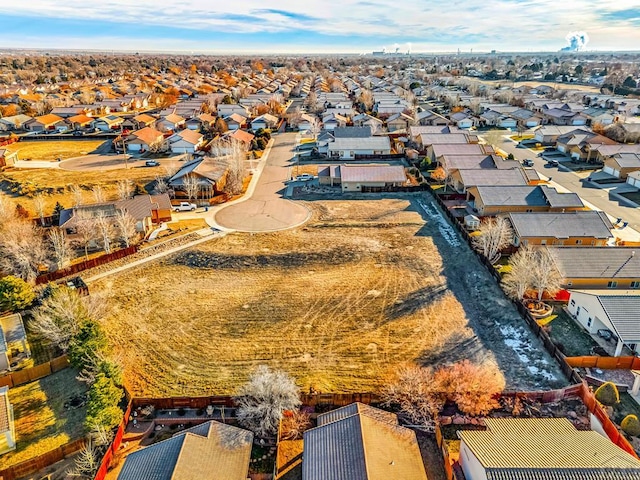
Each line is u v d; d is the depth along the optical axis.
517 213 51.94
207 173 71.69
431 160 86.44
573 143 87.44
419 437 28.08
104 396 27.89
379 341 37.12
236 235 57.31
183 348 36.72
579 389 30.62
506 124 118.25
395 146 100.56
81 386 33.06
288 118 126.75
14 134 114.25
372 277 47.00
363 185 72.44
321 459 23.67
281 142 108.00
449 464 25.16
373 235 56.81
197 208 66.62
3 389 31.11
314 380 32.91
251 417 28.73
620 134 96.38
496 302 42.16
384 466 22.73
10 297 40.31
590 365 33.56
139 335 38.41
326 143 96.81
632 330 33.53
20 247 46.75
